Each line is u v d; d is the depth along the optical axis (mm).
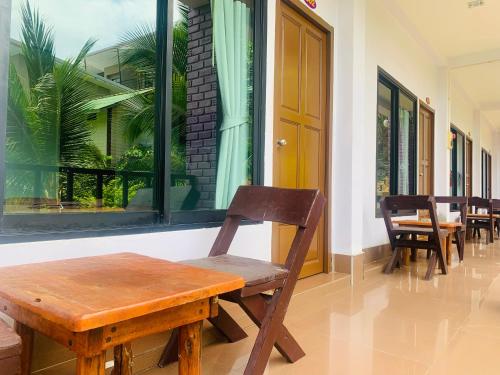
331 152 3490
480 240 6953
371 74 4344
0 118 1347
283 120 2941
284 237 2850
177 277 1046
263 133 2631
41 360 1404
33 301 823
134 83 2580
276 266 1591
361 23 3621
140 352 1677
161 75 2037
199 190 2461
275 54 2783
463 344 2008
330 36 3461
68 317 737
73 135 2629
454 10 4652
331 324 2291
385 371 1695
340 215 3469
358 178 3533
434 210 3668
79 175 2611
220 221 2238
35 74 2383
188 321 1000
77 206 2045
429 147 6582
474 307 2660
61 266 1168
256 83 2631
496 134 13008
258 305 1516
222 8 2590
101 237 1600
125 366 1093
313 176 3303
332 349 1928
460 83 7820
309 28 3256
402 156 5418
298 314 2471
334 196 3510
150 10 2295
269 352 1454
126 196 2406
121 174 2531
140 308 816
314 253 3307
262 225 2518
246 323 2164
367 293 3021
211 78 2578
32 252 1381
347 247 3406
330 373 1672
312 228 1585
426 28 5191
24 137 2277
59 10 2527
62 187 2486
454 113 8047
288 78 3002
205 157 2527
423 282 3408
